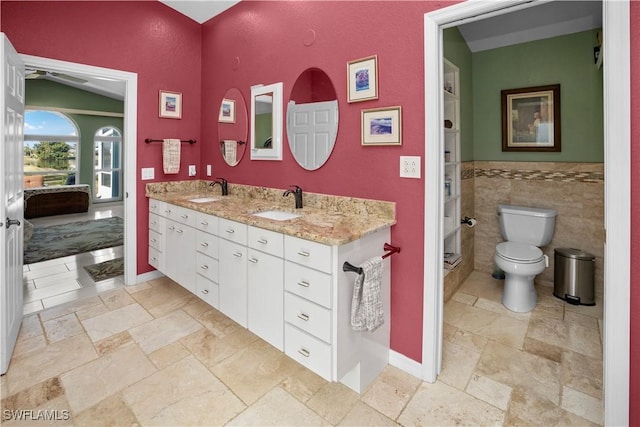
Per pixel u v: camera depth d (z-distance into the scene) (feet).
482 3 4.82
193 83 11.05
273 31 8.34
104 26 9.04
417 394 5.55
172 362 6.34
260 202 8.63
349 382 5.69
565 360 6.42
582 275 8.73
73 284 10.16
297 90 7.77
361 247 5.43
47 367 6.14
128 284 10.11
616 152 4.06
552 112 9.47
